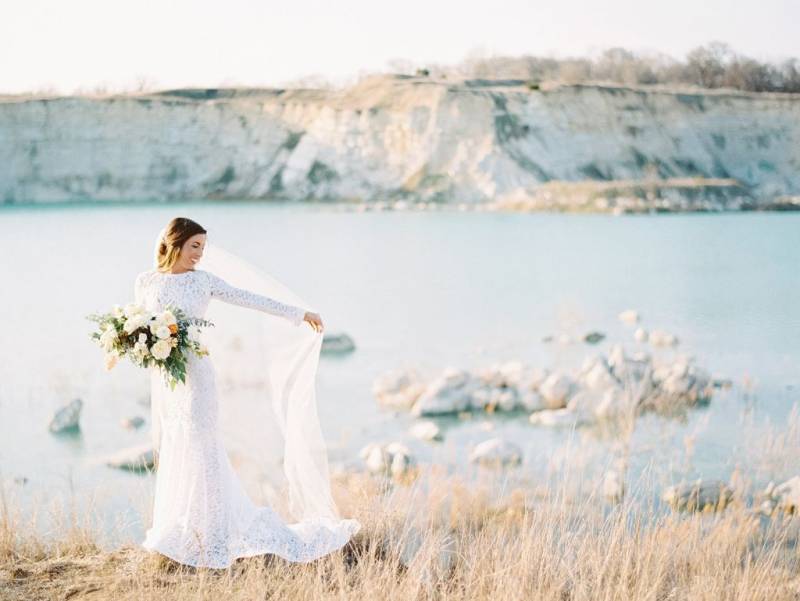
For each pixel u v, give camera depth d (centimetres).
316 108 9188
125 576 504
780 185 9244
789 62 12612
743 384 1381
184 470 517
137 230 4975
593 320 2092
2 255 3534
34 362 1577
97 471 935
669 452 1004
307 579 489
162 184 9056
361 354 1712
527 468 936
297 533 542
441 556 562
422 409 1241
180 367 501
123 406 1269
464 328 2003
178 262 525
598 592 503
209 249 570
